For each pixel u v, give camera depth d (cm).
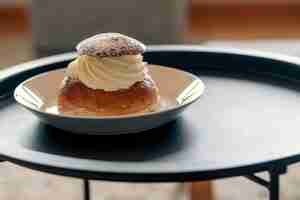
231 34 246
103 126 69
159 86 81
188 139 71
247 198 120
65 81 74
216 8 275
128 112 72
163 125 74
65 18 194
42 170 64
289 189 123
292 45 139
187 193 121
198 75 90
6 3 279
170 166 63
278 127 73
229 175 63
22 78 88
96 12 193
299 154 65
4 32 254
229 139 70
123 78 72
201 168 62
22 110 79
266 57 89
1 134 73
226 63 92
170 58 93
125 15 192
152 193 124
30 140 71
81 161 64
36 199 122
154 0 190
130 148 69
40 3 193
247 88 84
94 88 72
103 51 70
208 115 76
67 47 197
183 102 75
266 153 67
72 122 69
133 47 71
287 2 274
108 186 127
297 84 85
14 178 130
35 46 198
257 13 273
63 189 125
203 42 235
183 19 195
